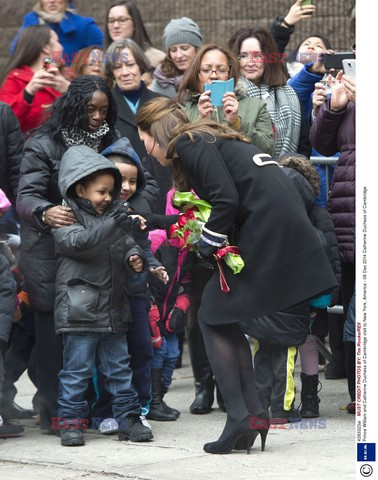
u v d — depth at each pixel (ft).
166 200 28.63
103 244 22.02
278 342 23.70
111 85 30.96
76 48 35.32
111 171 22.79
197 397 26.21
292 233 20.40
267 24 40.68
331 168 30.35
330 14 39.01
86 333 22.70
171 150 21.56
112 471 20.04
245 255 20.49
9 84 29.27
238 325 21.68
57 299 22.75
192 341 25.93
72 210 22.67
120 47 29.63
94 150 23.80
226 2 41.39
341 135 26.14
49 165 23.66
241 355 21.44
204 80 26.73
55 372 23.80
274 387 24.35
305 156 28.17
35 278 23.48
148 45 34.14
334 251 24.93
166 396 28.76
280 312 23.65
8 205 22.97
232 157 20.81
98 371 24.12
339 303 29.58
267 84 29.17
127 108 29.60
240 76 28.63
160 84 32.58
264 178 20.67
